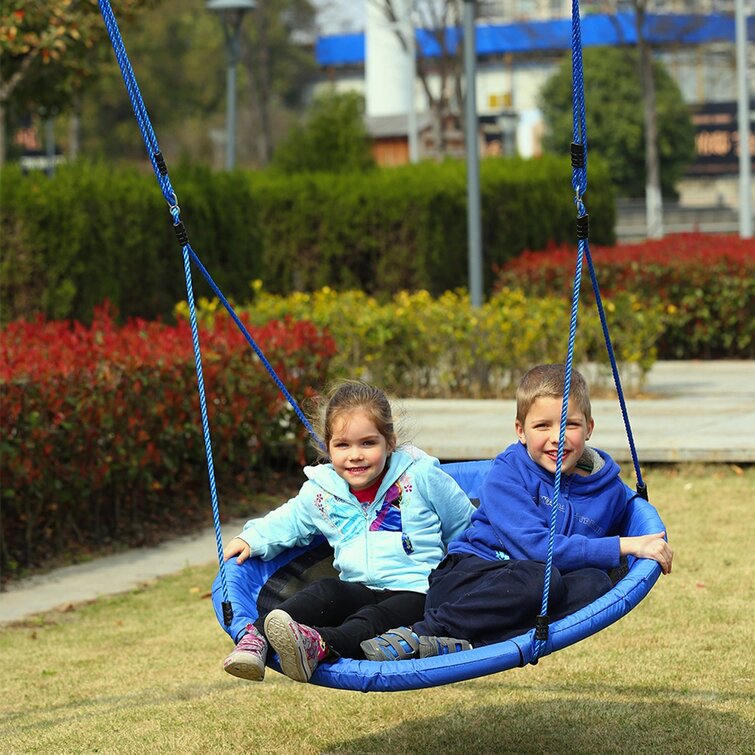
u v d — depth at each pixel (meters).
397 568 6.40
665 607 9.21
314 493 6.55
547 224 30.56
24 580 11.02
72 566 11.47
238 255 21.81
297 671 5.41
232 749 6.93
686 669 7.89
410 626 6.10
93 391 11.59
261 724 7.31
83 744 7.08
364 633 5.86
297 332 14.61
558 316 18.61
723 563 10.29
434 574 6.39
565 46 82.88
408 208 27.56
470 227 20.55
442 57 53.06
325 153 32.91
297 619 5.92
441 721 7.24
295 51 111.00
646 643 8.45
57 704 7.88
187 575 11.09
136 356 12.28
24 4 19.02
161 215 19.59
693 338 23.67
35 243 17.02
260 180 31.22
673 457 13.65
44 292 17.12
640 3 57.47
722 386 19.86
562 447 5.73
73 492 11.68
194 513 13.25
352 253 28.28
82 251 17.62
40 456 11.12
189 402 12.82
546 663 8.16
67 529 12.15
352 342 18.48
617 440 14.18
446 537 6.73
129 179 19.22
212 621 9.68
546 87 82.12
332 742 7.00
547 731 6.97
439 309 18.70
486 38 90.44
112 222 18.25
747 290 23.22
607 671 7.93
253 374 13.64
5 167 17.30
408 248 27.67
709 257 23.47
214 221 21.27
